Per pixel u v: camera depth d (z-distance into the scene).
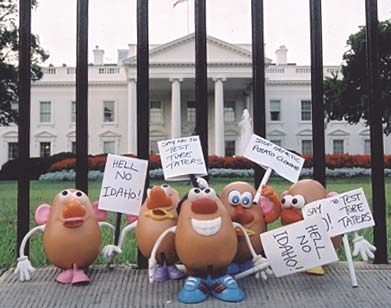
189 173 1.87
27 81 2.05
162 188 1.84
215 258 1.62
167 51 22.22
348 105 16.31
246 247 1.81
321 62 2.13
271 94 24.05
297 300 1.63
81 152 2.04
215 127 22.78
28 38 2.05
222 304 1.59
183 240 1.64
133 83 22.66
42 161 17.83
